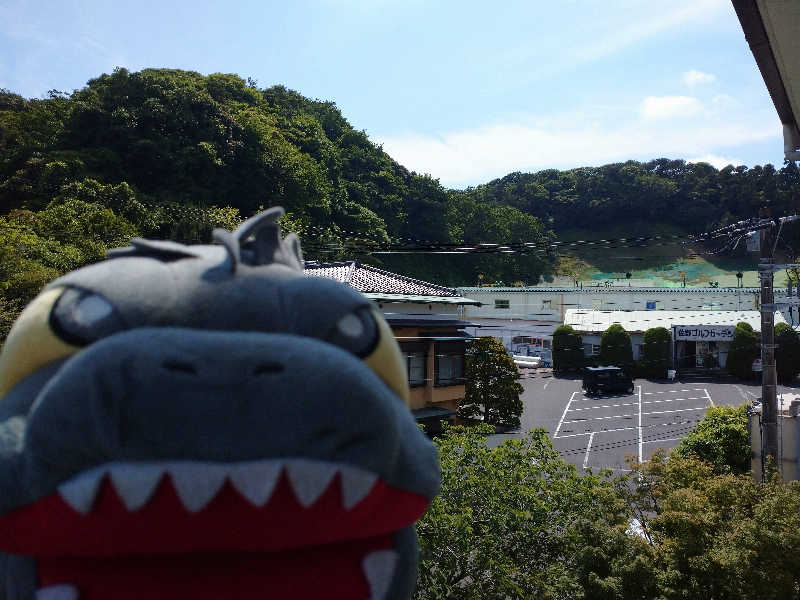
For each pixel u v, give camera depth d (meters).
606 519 10.37
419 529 8.51
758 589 8.68
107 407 2.22
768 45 7.99
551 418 28.83
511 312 53.47
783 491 9.62
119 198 41.00
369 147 84.62
